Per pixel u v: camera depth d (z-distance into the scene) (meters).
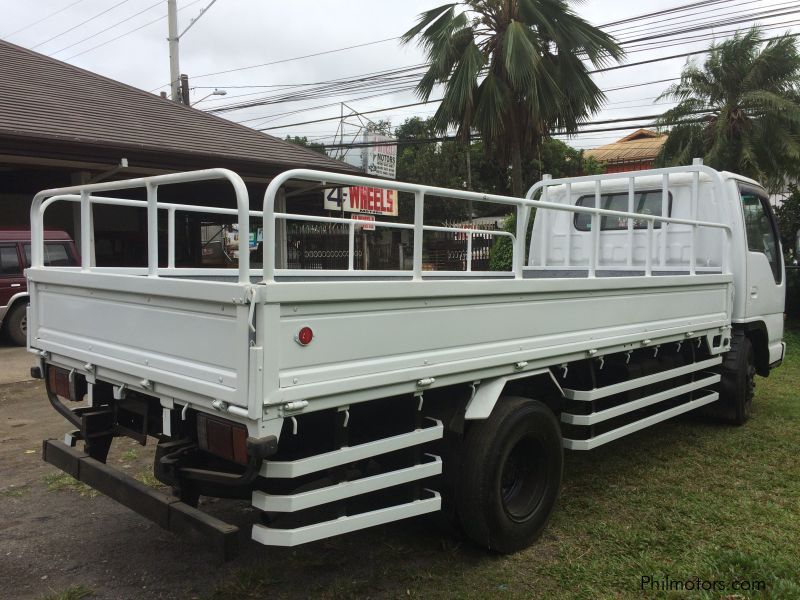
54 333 3.49
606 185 6.38
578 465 5.00
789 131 16.58
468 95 13.57
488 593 3.10
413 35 14.55
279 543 2.51
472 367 3.08
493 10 14.29
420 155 33.56
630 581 3.20
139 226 14.69
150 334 2.75
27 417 6.36
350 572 3.30
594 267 4.00
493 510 3.31
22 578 3.23
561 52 14.07
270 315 2.23
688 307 5.00
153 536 3.72
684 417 6.44
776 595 3.05
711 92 17.55
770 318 6.57
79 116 11.41
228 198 14.99
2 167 10.70
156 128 12.34
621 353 4.41
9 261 10.00
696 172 5.69
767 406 7.00
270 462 2.44
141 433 3.11
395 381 2.71
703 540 3.67
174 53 20.42
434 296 2.86
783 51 16.73
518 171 14.55
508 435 3.35
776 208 13.83
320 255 17.48
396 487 3.07
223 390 2.34
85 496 4.31
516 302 3.34
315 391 2.39
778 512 4.05
